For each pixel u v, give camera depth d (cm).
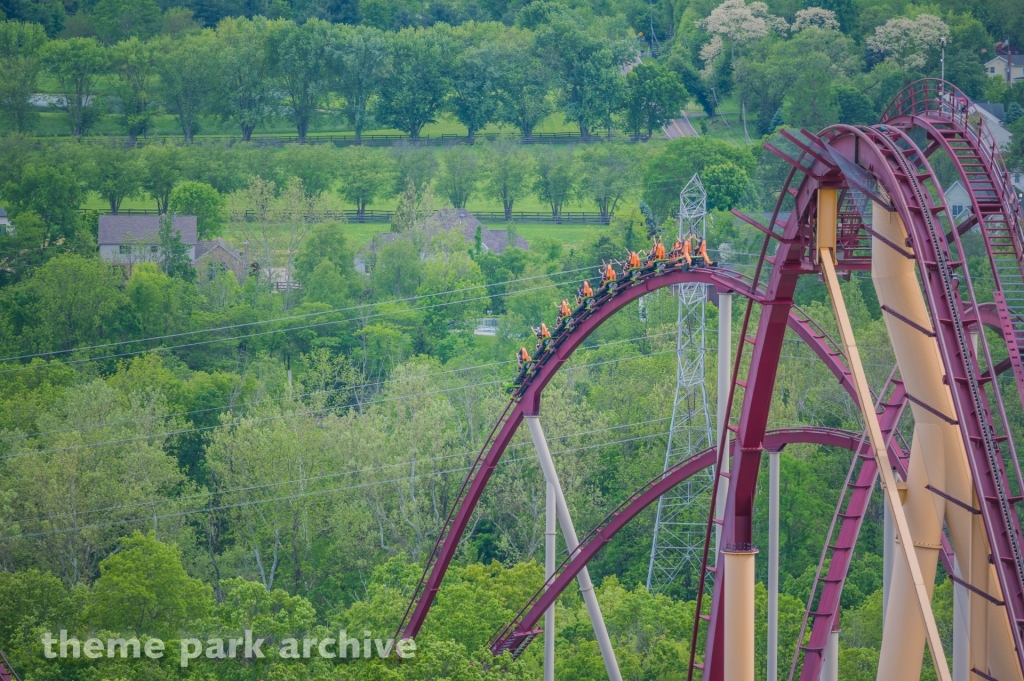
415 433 12369
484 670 6097
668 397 12850
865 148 3791
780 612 7938
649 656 7894
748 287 4866
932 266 3597
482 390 13875
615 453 12781
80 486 11612
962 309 3819
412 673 5975
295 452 12019
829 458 11962
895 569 3928
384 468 12069
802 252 4047
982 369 8044
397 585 9356
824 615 4616
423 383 13538
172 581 8375
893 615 3906
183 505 11775
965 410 3519
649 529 11750
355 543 11500
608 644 6000
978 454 3503
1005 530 3453
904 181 3688
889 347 12681
